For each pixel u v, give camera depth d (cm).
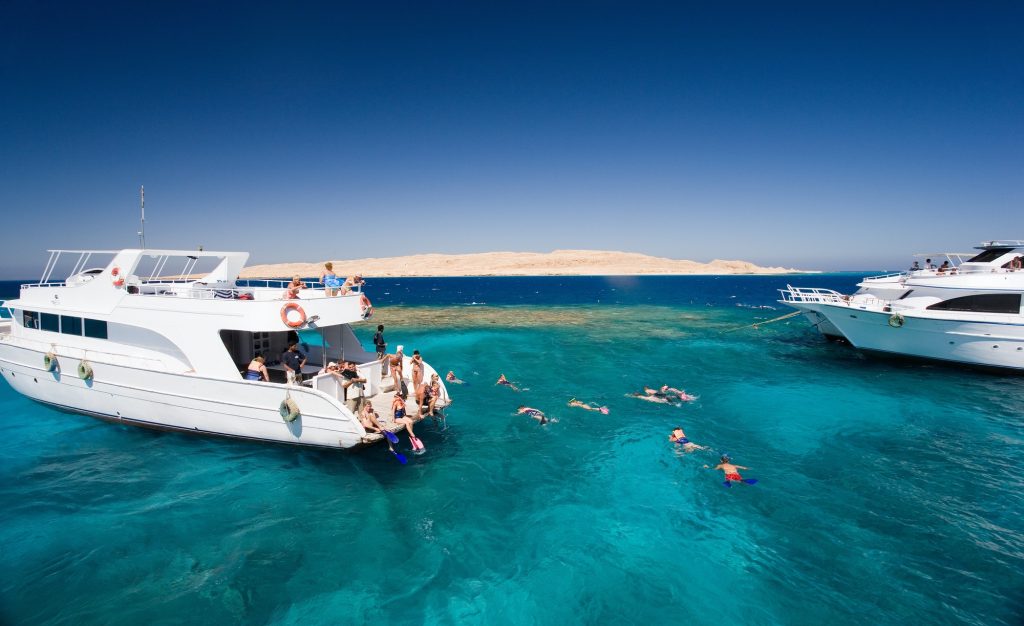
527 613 704
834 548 854
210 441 1216
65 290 1334
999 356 1964
